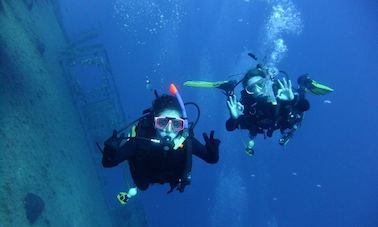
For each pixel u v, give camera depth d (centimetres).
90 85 1906
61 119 1004
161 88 3797
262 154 3853
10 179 604
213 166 3275
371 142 5050
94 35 1339
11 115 686
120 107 1227
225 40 4694
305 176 4156
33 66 938
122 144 287
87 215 917
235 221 3095
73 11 2719
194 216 2834
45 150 792
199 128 3512
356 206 4025
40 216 666
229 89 477
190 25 4497
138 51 3734
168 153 273
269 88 473
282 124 507
